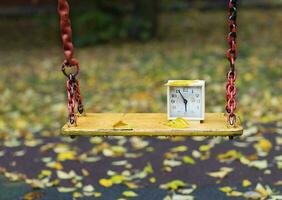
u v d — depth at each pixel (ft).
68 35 12.05
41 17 60.29
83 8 50.42
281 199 16.19
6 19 66.85
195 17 64.08
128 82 33.42
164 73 35.17
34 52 47.21
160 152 21.20
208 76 33.45
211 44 46.37
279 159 19.72
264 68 35.19
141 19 50.16
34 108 28.60
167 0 63.93
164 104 27.89
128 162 20.25
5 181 18.69
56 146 22.15
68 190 17.62
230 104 11.98
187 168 19.40
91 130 11.89
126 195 17.03
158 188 17.67
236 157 20.03
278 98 28.04
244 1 71.67
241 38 48.75
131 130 11.82
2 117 26.89
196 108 12.58
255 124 24.22
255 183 17.90
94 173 19.27
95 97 29.89
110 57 42.27
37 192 17.43
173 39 50.01
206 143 22.04
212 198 16.79
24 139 23.38
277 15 63.31
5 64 41.96
